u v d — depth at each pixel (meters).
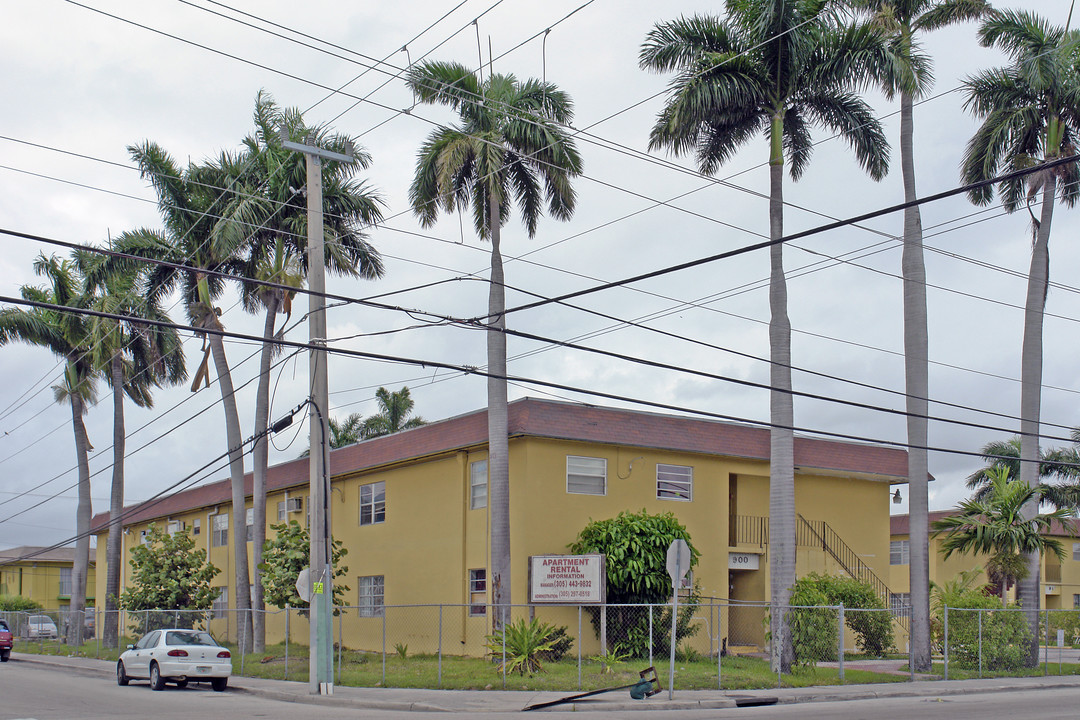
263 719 15.88
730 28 25.72
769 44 25.12
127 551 52.38
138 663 24.11
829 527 33.28
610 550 25.98
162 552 37.50
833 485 33.75
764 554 31.69
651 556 25.94
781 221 25.33
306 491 37.41
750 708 17.98
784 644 23.62
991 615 26.75
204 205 34.03
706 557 30.02
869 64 24.75
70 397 42.94
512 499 27.56
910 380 26.39
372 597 33.12
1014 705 18.08
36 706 18.45
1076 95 27.80
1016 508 28.25
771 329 25.14
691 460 30.31
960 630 26.77
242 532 33.91
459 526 29.17
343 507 35.25
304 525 37.09
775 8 24.59
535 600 24.56
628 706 17.86
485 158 26.33
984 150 29.28
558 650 25.84
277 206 32.62
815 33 24.81
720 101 24.83
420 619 30.44
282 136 22.56
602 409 28.69
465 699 18.86
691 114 24.97
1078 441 29.05
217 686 23.28
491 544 25.33
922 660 25.22
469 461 29.45
